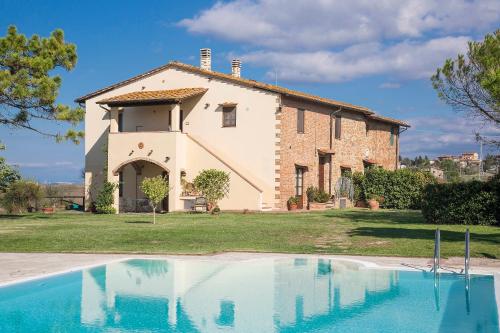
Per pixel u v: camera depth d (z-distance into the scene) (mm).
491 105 18750
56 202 34781
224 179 28266
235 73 34844
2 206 30812
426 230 18781
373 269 12016
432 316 8812
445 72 19516
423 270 11750
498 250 13938
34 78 23500
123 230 19094
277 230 19031
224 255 13656
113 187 30094
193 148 30094
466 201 21312
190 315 9031
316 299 9938
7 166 30953
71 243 15742
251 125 30156
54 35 25000
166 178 30750
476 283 10797
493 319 8609
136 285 10945
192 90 31141
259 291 10523
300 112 31781
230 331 8188
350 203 34500
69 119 24125
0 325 8406
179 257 13406
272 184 29609
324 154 33375
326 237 17031
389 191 33281
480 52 18672
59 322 8586
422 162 67000
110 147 30703
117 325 8477
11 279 10773
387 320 8656
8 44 23516
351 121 37188
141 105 30438
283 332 8117
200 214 27188
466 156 77875
